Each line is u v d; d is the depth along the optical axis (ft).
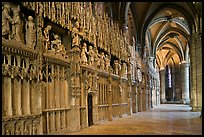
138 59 98.53
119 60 75.56
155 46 139.85
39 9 39.32
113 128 50.52
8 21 33.50
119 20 78.74
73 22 50.75
